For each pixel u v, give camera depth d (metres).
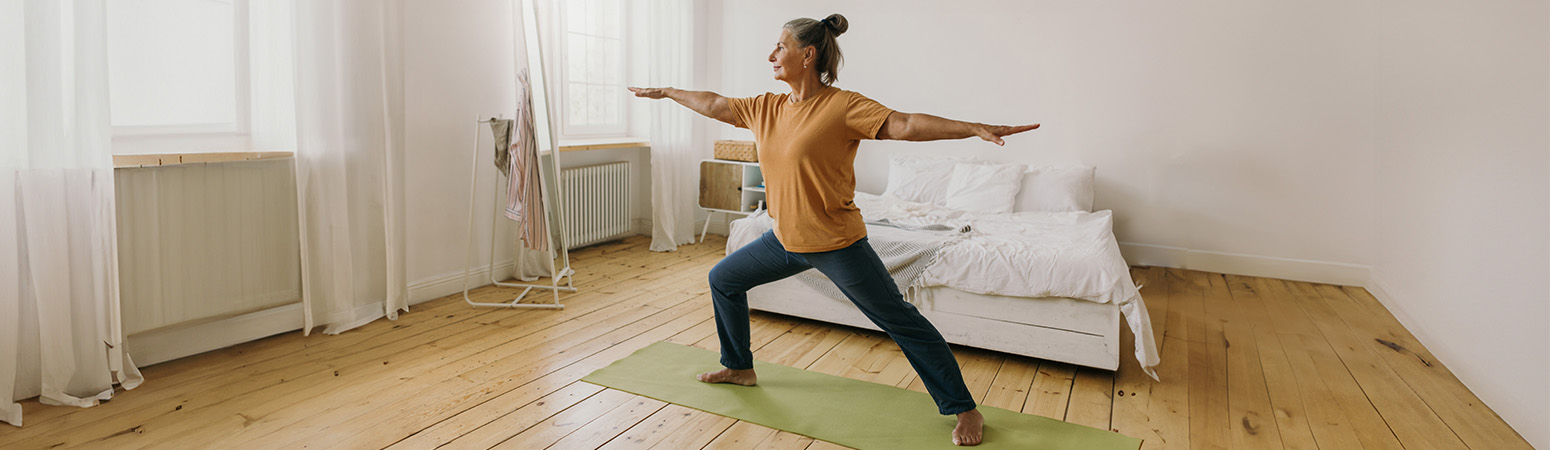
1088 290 3.03
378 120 3.64
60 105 2.56
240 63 3.26
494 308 4.02
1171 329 3.77
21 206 2.56
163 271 2.95
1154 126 5.10
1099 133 5.23
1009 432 2.55
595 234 5.60
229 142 3.25
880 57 5.75
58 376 2.64
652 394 2.84
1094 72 5.19
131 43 2.91
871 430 2.56
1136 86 5.11
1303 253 4.88
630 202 6.08
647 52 5.77
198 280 3.07
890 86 5.75
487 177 4.46
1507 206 2.76
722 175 5.80
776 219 2.38
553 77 4.93
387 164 3.70
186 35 3.07
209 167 3.06
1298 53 4.72
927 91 5.64
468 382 2.94
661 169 5.61
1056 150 5.36
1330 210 4.78
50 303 2.59
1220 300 4.35
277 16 3.31
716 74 6.18
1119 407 2.78
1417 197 3.82
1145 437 2.53
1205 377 3.10
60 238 2.59
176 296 3.00
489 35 4.36
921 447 2.44
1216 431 2.58
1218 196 5.03
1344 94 4.65
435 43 4.02
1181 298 4.39
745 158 5.78
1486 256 2.92
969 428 2.46
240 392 2.80
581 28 5.46
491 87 4.40
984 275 3.22
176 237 2.98
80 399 2.66
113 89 2.87
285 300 3.42
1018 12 5.32
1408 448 2.46
